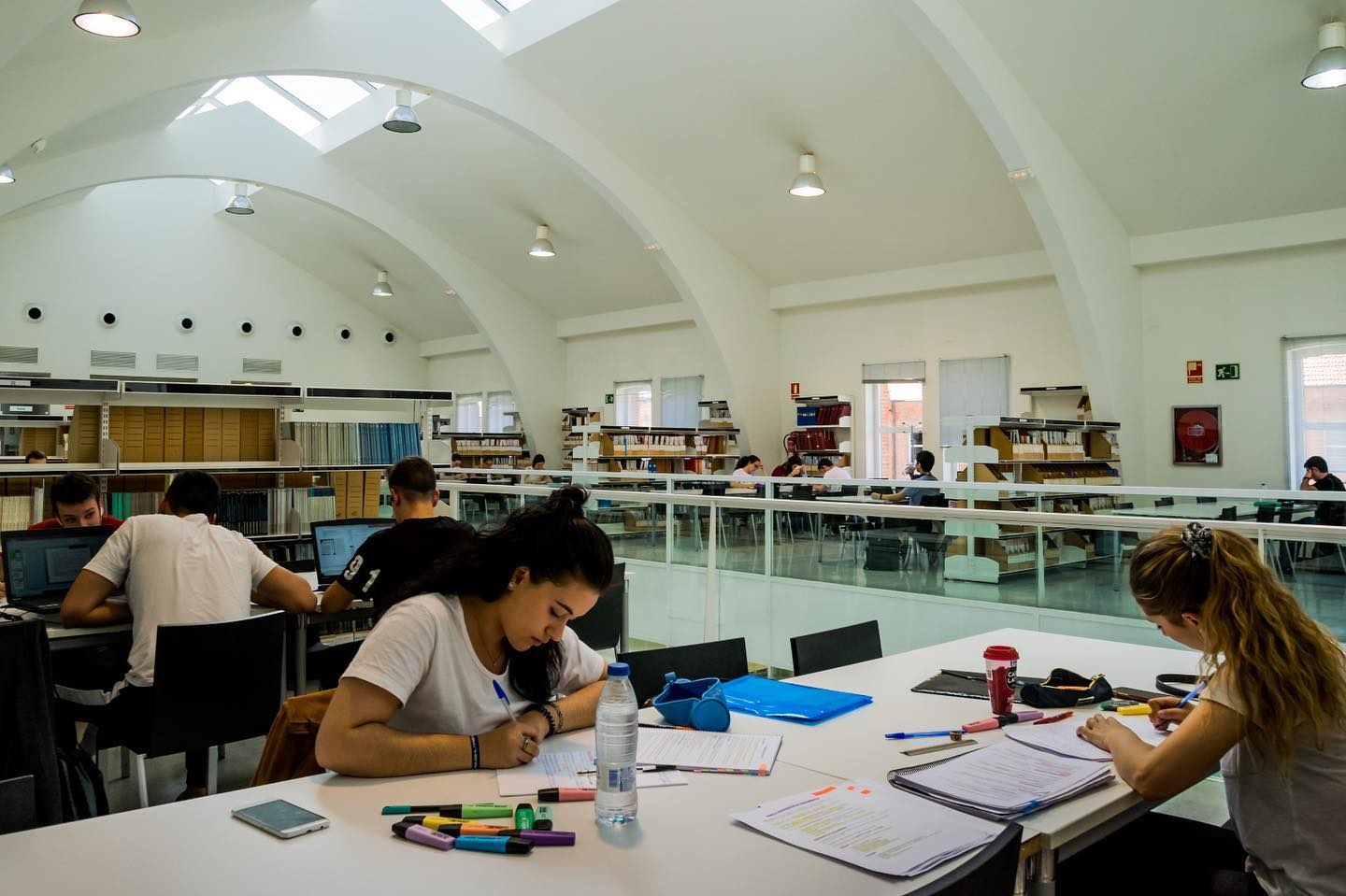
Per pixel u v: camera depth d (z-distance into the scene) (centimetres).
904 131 821
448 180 1155
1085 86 726
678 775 152
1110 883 172
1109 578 333
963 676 222
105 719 288
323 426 535
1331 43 603
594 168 958
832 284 1106
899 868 114
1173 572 156
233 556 309
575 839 123
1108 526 303
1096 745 163
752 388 1155
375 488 552
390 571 306
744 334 1140
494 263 1336
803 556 416
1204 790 326
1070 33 683
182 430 500
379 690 149
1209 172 776
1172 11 646
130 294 1402
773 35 761
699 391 1295
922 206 916
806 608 416
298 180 1158
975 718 187
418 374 1736
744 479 810
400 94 846
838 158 884
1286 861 143
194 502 314
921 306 1057
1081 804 141
